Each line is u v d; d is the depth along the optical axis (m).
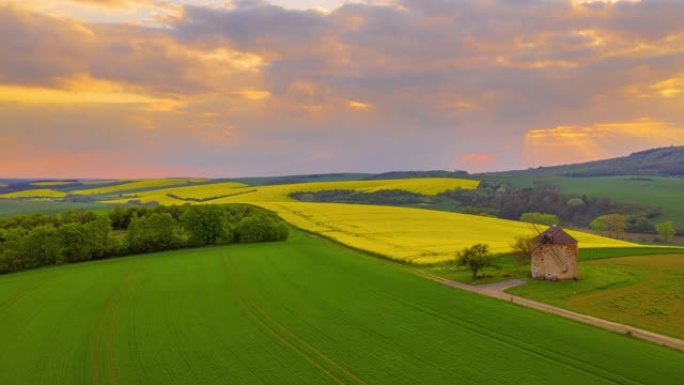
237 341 35.12
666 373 28.19
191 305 45.53
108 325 39.75
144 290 52.28
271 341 34.97
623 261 65.38
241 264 65.88
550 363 29.94
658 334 35.09
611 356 30.81
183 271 62.59
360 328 37.56
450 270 60.78
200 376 29.12
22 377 29.48
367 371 29.34
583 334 35.03
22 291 53.53
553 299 46.00
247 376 28.95
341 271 59.72
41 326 39.97
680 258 67.44
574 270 54.38
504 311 41.47
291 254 72.62
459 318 39.66
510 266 62.38
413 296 47.31
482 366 29.72
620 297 46.00
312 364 30.58
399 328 37.34
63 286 55.41
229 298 47.75
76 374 29.77
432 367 29.72
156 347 34.22
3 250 71.12
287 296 47.97
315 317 40.72
